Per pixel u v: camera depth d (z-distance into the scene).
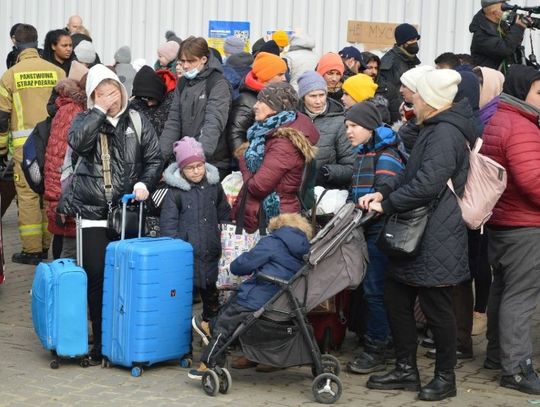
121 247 6.68
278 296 6.19
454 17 12.30
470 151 6.29
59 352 6.81
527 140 6.36
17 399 6.23
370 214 6.29
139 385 6.52
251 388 6.52
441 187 6.08
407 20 12.50
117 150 6.94
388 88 10.04
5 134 10.35
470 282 7.20
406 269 6.24
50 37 11.45
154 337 6.66
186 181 7.06
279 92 6.95
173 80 8.98
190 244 6.82
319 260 6.18
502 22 9.81
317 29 13.01
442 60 8.73
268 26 13.26
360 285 7.35
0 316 8.27
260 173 6.72
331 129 7.62
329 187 7.55
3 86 10.27
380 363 6.90
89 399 6.24
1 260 8.91
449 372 6.35
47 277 6.84
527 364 6.54
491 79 7.62
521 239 6.47
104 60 14.25
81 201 6.95
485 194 6.22
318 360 6.25
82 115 6.95
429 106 6.22
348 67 9.99
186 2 13.74
